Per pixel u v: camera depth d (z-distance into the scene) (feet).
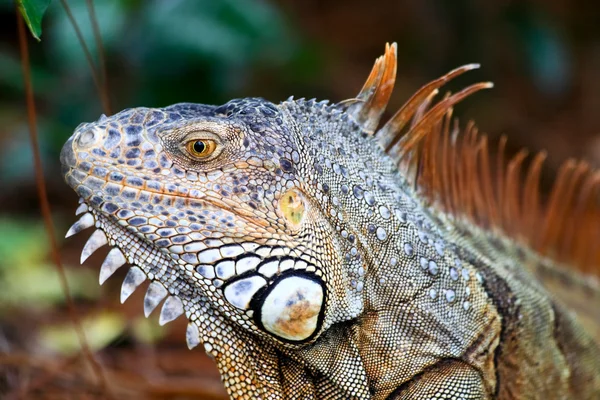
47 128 42.19
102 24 38.27
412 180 18.37
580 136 57.16
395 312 16.40
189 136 14.75
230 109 15.84
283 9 59.47
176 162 14.79
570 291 22.17
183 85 41.39
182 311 15.58
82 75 41.98
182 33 40.37
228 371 15.76
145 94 41.34
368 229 16.29
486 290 17.87
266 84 52.75
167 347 32.30
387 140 18.16
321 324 15.42
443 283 16.94
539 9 58.54
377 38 65.87
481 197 20.58
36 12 16.22
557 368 19.43
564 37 59.26
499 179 21.40
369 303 16.20
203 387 26.81
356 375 16.07
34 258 35.24
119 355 30.25
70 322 31.63
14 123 48.24
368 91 17.94
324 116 16.90
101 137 14.62
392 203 16.94
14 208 44.21
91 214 15.31
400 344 16.35
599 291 22.79
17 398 24.84
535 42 56.49
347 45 65.46
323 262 15.48
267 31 42.04
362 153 17.19
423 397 16.37
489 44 59.41
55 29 41.42
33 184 45.06
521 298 18.61
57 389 26.12
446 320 16.79
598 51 67.36
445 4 58.70
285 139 15.49
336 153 16.47
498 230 20.75
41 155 42.14
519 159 21.84
